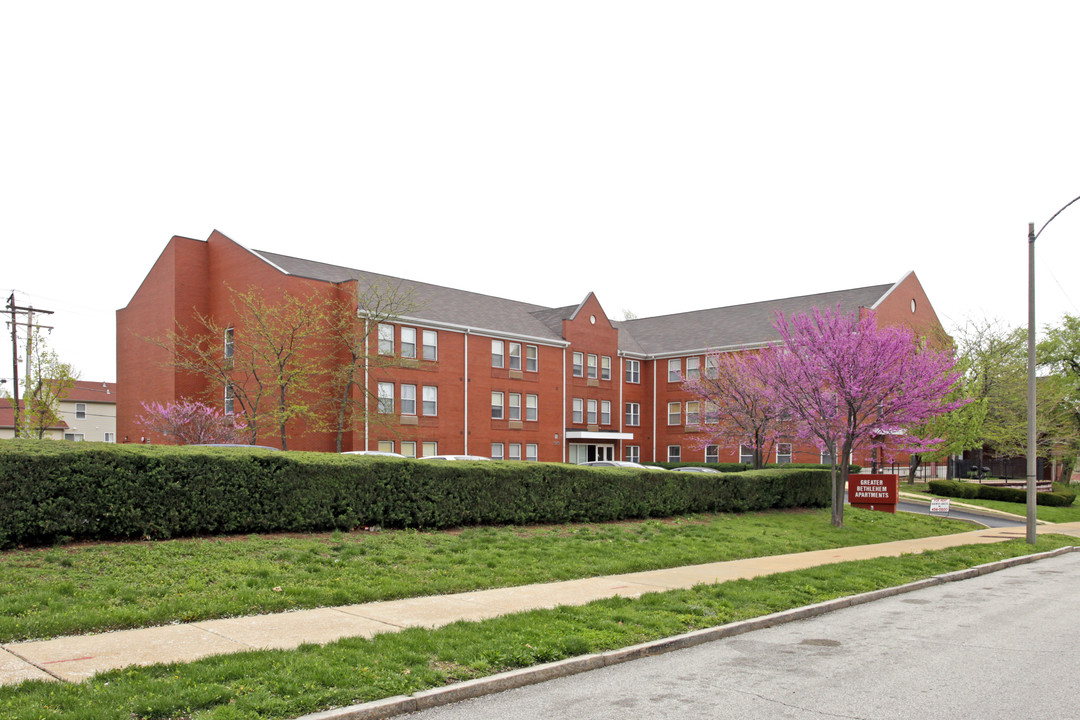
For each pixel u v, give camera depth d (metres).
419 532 14.83
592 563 13.38
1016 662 8.18
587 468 18.61
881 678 7.50
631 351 49.31
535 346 42.97
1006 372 36.22
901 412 21.61
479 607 9.76
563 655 7.73
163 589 9.44
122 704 5.61
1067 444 46.06
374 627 8.48
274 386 32.06
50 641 7.47
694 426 47.31
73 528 11.00
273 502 13.12
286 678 6.37
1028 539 20.61
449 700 6.55
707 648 8.72
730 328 48.25
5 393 49.09
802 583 12.47
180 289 37.66
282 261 36.28
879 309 42.28
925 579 13.99
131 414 40.22
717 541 17.06
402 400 36.09
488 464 16.39
